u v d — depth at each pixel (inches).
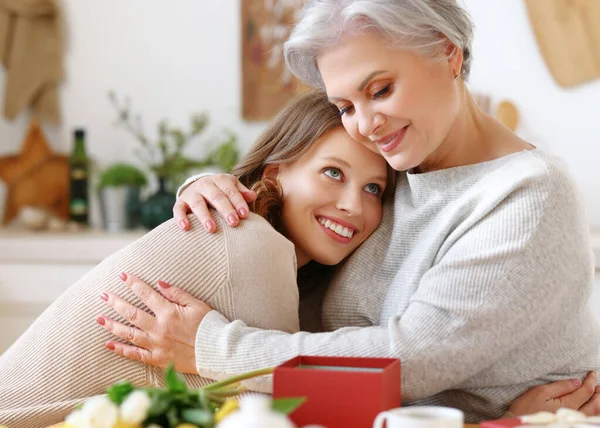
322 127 57.4
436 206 54.1
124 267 53.6
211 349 48.5
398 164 51.3
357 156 56.6
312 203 57.6
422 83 48.9
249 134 127.3
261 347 47.6
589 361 54.4
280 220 59.7
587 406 53.0
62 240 110.7
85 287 54.4
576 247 49.6
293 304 55.3
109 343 51.6
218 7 126.9
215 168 123.6
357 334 47.6
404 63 48.3
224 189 56.3
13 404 52.2
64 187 130.6
